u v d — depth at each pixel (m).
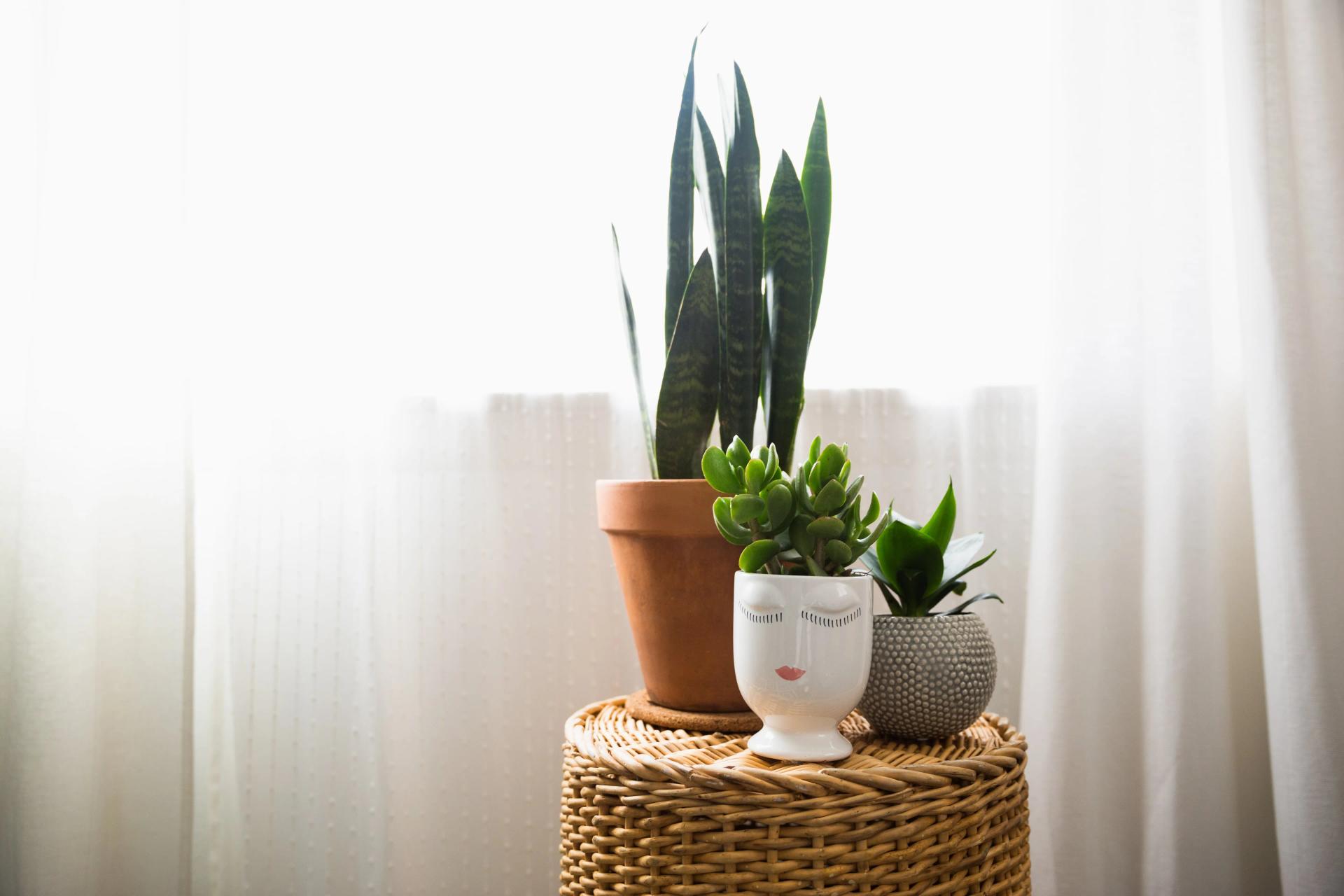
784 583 0.64
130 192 1.11
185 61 1.12
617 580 1.14
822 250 0.89
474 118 1.17
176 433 1.10
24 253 1.13
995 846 0.66
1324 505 0.98
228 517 1.13
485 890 1.12
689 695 0.79
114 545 1.11
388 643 1.12
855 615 0.65
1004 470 1.12
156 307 1.11
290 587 1.12
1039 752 1.03
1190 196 1.05
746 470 0.67
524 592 1.14
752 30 1.17
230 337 1.14
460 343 1.15
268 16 1.15
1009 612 1.12
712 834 0.61
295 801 1.10
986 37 1.14
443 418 1.15
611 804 0.66
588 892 0.67
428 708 1.13
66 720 1.05
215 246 1.15
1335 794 0.95
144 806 1.08
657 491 0.75
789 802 0.60
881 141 1.15
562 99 1.17
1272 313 0.99
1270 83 1.01
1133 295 1.05
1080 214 1.06
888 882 0.61
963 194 1.13
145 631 1.09
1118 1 1.07
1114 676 1.03
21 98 1.13
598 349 1.16
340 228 1.15
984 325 1.13
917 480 1.13
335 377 1.13
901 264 1.14
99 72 1.11
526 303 1.16
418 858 1.11
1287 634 0.97
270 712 1.11
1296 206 1.00
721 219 0.87
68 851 1.04
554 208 1.17
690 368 0.79
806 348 0.83
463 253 1.16
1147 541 1.03
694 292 0.79
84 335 1.09
